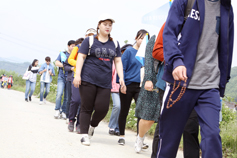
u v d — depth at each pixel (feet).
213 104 7.62
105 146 14.99
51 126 18.90
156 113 12.94
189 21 7.96
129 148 15.57
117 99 20.61
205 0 8.02
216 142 7.27
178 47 7.91
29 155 10.30
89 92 14.74
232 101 22.67
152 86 12.90
